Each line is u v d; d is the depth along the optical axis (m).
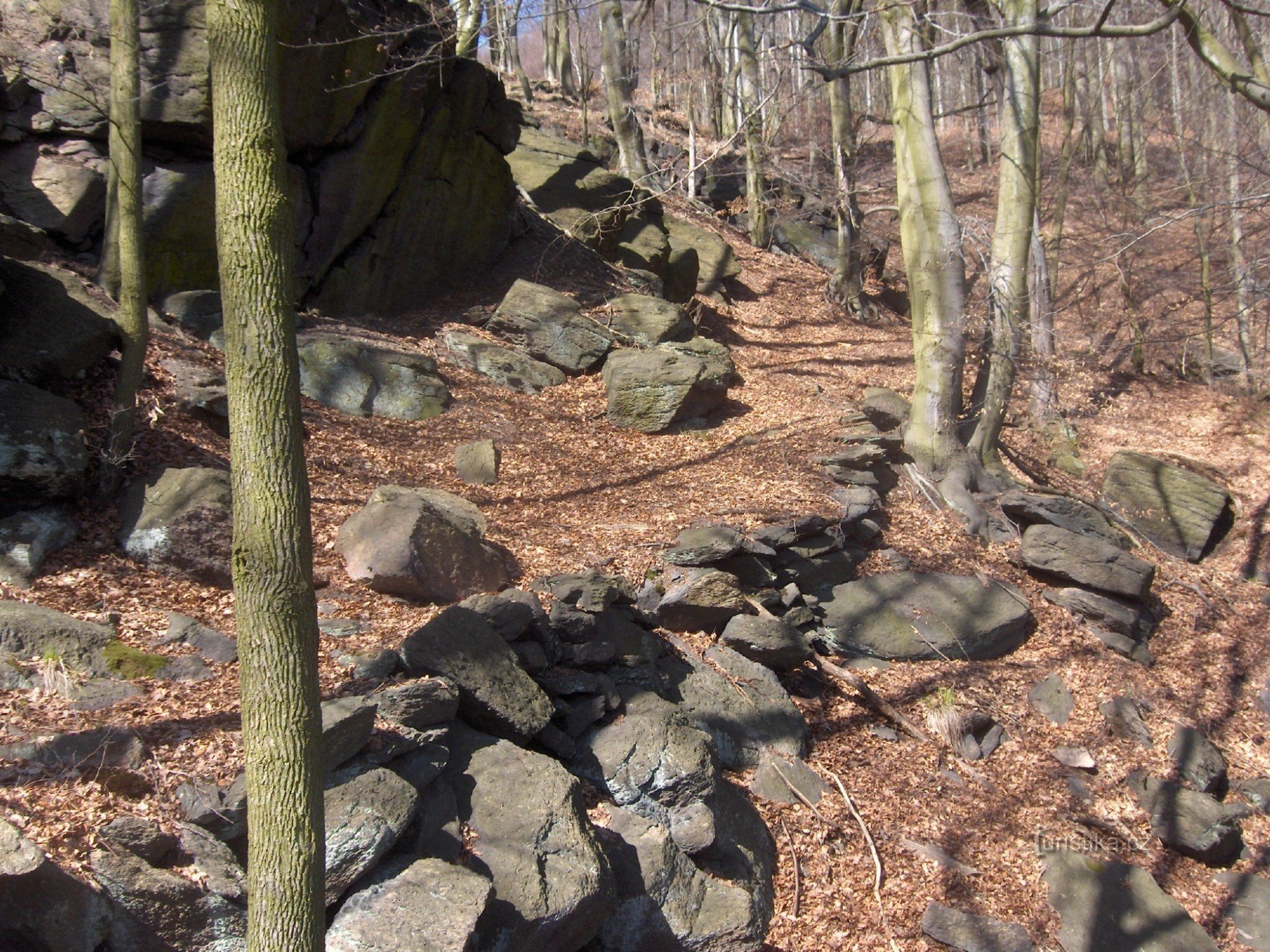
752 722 7.22
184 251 10.20
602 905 4.92
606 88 19.08
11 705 4.70
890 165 26.50
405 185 12.55
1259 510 13.12
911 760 7.64
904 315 22.08
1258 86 6.97
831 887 6.36
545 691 6.19
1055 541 10.01
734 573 8.27
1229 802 8.20
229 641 5.66
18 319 7.54
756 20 20.36
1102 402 17.89
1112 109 34.94
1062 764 7.99
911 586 9.12
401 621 6.39
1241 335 19.08
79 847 3.88
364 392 10.13
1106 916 6.54
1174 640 10.12
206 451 7.83
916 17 10.45
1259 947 6.81
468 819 4.98
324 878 3.41
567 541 8.29
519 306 12.48
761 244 22.72
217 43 3.18
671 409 11.20
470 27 13.62
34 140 10.05
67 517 6.44
